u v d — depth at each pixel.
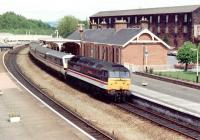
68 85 50.00
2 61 81.12
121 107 35.31
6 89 45.16
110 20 125.44
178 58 59.72
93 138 24.67
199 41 97.31
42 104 36.09
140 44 63.50
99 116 32.34
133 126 28.97
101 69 38.47
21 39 179.12
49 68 63.66
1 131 26.27
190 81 47.00
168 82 48.88
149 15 111.56
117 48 64.44
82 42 79.56
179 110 30.98
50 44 93.38
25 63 79.44
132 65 60.56
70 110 34.03
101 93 39.09
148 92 40.81
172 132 26.92
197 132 27.14
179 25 102.62
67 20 149.12
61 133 25.66
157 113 33.56
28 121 29.09
